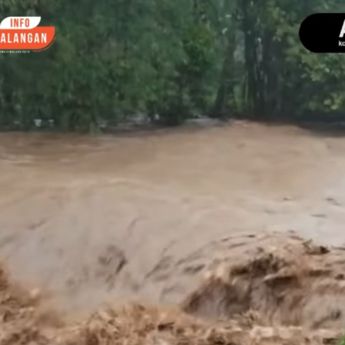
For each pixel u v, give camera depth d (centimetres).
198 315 620
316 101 1998
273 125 1903
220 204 893
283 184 1069
